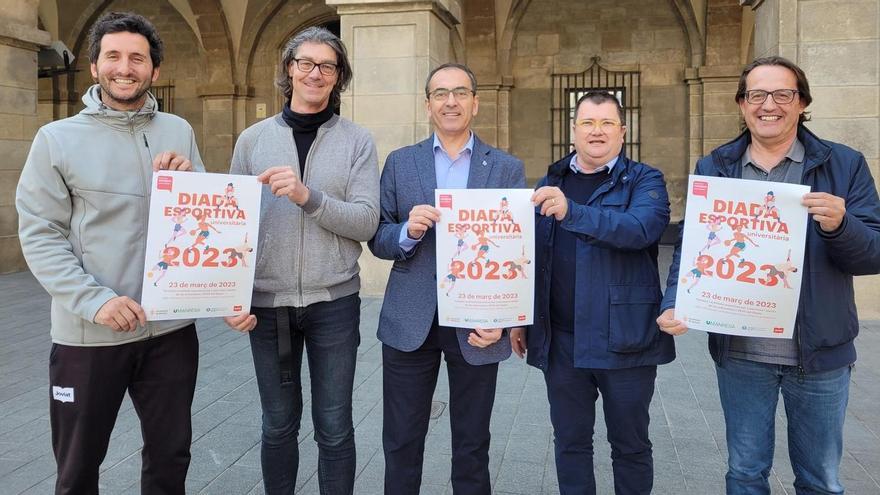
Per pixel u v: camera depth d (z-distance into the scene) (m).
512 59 15.30
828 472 2.34
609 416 2.70
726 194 2.28
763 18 7.55
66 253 2.23
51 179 2.25
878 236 2.15
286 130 2.66
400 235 2.62
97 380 2.32
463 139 2.79
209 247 2.38
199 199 2.36
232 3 15.89
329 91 2.65
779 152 2.37
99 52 2.29
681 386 4.96
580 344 2.62
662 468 3.60
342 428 2.73
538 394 4.79
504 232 2.54
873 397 4.68
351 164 2.68
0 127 9.88
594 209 2.50
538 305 2.78
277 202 2.65
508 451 3.83
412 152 2.83
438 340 2.73
